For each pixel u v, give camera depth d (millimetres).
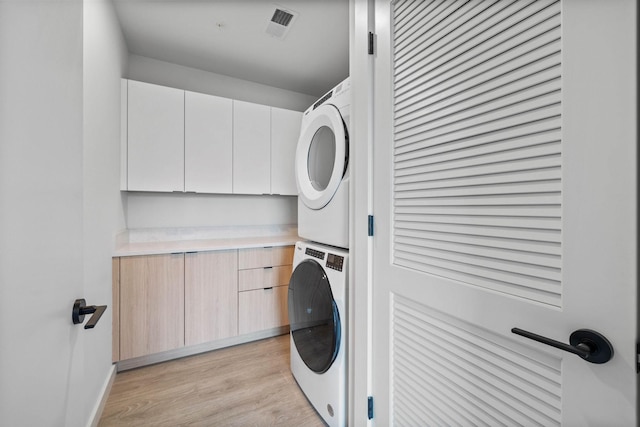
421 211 949
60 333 585
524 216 657
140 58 2531
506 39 687
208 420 1463
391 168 1066
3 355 387
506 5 685
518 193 667
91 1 1355
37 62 488
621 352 507
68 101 629
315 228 1620
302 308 1648
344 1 1893
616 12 505
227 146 2572
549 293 617
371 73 1171
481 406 766
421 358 958
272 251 2365
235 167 2611
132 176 2148
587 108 542
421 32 941
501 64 698
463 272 807
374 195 1158
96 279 1443
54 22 556
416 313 979
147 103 2225
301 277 1667
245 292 2250
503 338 715
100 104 1521
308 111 1867
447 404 861
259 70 2820
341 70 2820
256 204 3055
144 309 1900
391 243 1072
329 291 1368
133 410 1534
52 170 549
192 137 2412
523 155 654
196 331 2066
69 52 633
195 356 2109
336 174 1405
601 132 524
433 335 916
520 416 678
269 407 1563
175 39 2301
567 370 591
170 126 2314
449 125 844
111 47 1791
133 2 1863
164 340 1962
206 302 2102
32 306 470
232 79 2959
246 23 2115
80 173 705
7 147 401
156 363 2002
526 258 655
